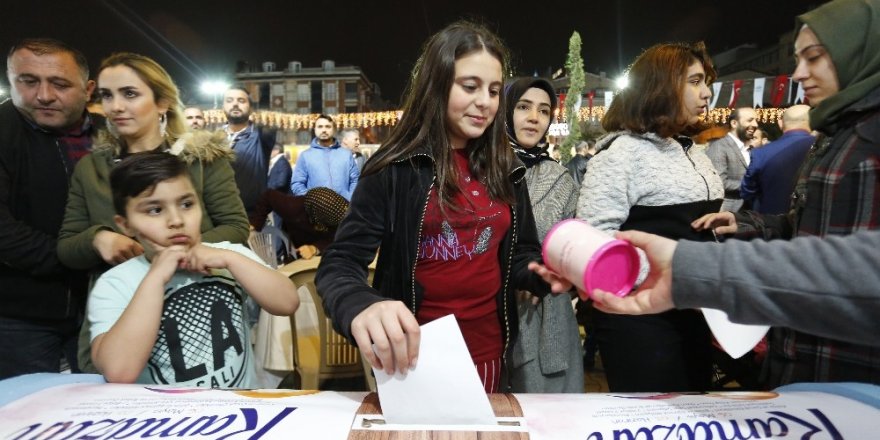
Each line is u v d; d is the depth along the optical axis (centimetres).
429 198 105
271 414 64
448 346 65
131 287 115
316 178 440
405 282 107
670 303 61
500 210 113
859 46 104
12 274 150
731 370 194
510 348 134
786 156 270
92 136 169
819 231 106
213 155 159
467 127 103
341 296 80
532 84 178
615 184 145
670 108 144
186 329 115
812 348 108
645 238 64
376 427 63
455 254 109
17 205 152
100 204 145
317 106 3462
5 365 152
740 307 56
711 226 145
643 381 150
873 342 53
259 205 250
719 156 375
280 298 120
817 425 61
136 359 96
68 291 157
